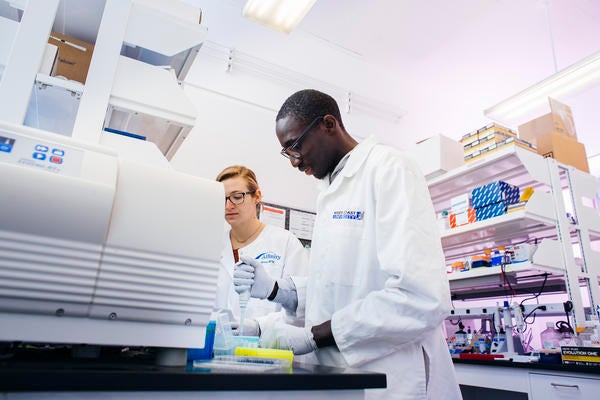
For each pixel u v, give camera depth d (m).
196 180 0.74
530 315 2.36
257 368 0.66
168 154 1.63
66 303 0.58
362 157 1.25
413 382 0.96
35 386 0.42
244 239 2.16
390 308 0.90
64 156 0.63
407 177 1.08
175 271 0.67
